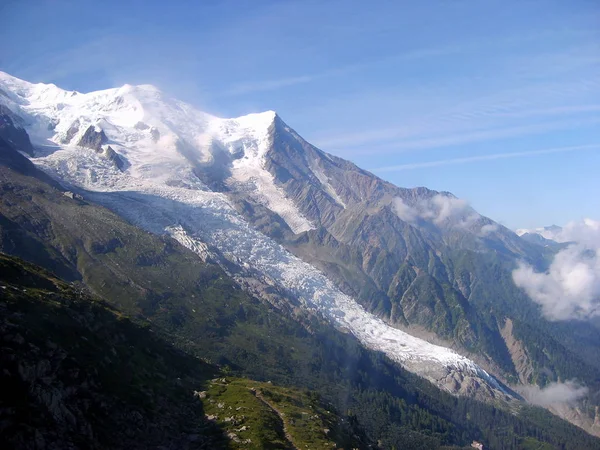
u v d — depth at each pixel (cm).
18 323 13025
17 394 11200
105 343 15800
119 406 13375
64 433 11288
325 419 18162
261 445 13725
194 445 13650
